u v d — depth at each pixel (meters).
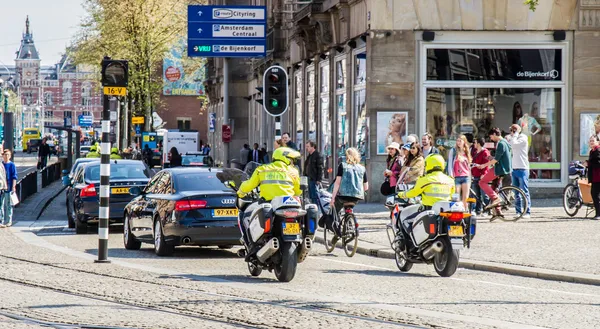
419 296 16.88
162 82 90.94
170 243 24.27
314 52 52.91
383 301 16.12
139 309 14.91
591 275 19.55
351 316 14.23
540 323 13.88
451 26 41.09
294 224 18.73
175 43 89.19
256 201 19.97
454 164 30.38
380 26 40.94
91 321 13.70
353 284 18.70
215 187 24.91
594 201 31.20
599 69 41.53
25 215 41.66
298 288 17.98
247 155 67.38
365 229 29.73
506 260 22.02
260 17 49.97
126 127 85.12
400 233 21.05
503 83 41.44
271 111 32.69
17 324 13.38
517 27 41.28
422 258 20.50
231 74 90.81
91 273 20.16
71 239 30.62
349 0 44.72
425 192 20.64
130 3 83.94
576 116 41.56
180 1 87.19
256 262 19.39
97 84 92.25
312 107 54.66
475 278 19.98
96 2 87.00
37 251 25.72
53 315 14.25
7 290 17.25
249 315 14.25
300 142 58.47
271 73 32.59
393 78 41.06
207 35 49.72
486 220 31.66
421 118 41.19
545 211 34.91
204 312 14.55
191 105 154.00
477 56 41.38
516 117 41.56
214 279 19.31
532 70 41.53
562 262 21.50
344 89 46.91
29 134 189.00
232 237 24.12
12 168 36.09
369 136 41.09
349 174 25.05
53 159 125.06
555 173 41.72
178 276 19.69
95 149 67.62
